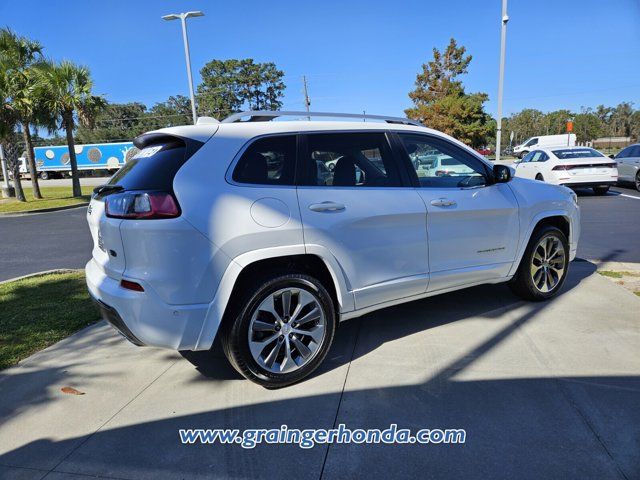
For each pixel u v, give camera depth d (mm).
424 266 3713
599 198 12961
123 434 2736
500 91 17969
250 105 67625
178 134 2996
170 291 2771
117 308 2867
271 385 3154
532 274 4508
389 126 3713
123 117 87000
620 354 3463
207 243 2803
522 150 35781
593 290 4918
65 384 3328
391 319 4340
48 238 10492
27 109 18391
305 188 3193
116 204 2871
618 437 2541
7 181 22016
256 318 3045
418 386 3139
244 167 3031
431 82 40906
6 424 2873
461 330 4023
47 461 2523
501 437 2578
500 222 4125
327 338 3303
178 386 3270
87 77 20344
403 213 3514
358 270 3367
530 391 3016
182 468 2443
